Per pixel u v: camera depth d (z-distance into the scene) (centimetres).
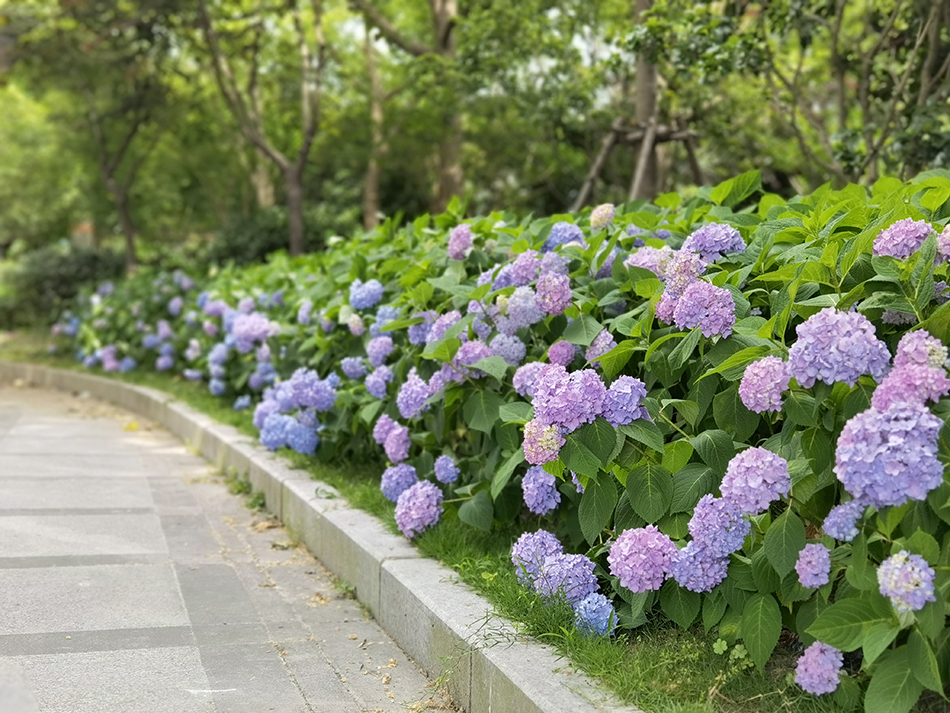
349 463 608
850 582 262
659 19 746
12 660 349
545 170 1666
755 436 340
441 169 1599
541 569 342
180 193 2628
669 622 338
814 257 343
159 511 604
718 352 334
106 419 1061
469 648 318
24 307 2072
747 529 296
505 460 423
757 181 467
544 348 436
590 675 289
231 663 361
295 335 732
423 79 1255
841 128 735
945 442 260
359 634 398
